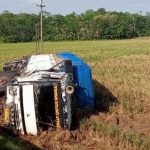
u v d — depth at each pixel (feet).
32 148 36.63
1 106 46.24
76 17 477.36
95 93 60.90
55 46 240.94
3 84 46.37
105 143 38.55
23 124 40.81
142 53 155.22
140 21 493.36
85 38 445.78
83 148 37.27
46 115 43.37
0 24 405.59
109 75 82.84
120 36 468.34
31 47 231.91
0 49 208.54
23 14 434.30
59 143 38.19
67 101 41.83
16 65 55.57
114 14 504.43
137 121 47.75
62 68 48.49
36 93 40.70
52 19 443.73
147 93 62.03
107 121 46.75
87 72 50.49
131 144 38.01
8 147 34.50
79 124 44.70
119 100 57.72
